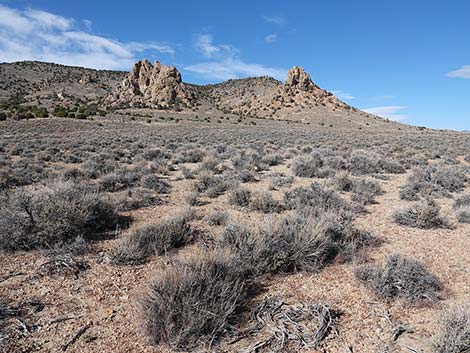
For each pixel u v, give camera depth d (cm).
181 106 12231
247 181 1318
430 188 1125
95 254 574
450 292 455
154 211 866
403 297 435
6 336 350
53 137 4253
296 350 336
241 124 9250
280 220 591
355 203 908
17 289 450
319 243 547
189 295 362
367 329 373
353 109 15100
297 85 16150
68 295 439
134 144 2984
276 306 405
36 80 18412
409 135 6159
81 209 647
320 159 1691
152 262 545
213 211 822
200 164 1728
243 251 516
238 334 359
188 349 337
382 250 606
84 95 17012
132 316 394
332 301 433
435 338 326
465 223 785
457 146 3400
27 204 609
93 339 351
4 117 5984
